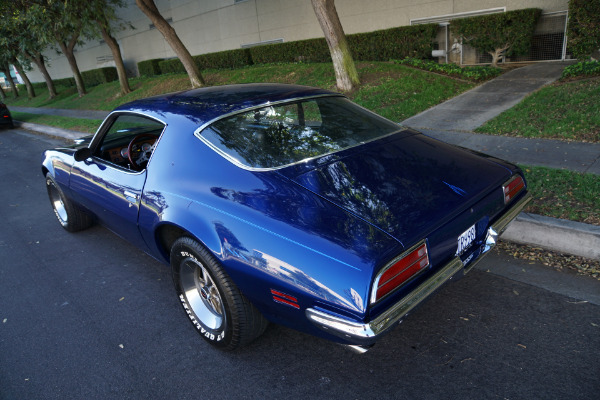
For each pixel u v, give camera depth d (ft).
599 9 26.22
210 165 8.45
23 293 12.17
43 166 15.15
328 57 51.34
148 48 87.81
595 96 22.04
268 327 9.64
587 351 7.86
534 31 36.76
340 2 50.80
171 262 9.12
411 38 43.04
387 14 47.21
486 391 7.20
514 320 8.93
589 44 27.25
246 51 61.52
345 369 8.09
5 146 41.96
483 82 32.53
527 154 17.47
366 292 5.98
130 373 8.57
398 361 8.12
